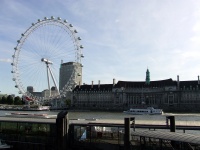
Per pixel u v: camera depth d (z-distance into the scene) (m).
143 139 38.69
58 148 42.09
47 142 45.03
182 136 32.31
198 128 39.81
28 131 47.12
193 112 185.38
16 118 52.06
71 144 43.72
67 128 43.19
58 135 42.34
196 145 32.97
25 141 46.44
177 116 130.88
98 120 50.16
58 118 42.75
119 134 43.19
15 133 47.91
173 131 39.00
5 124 48.91
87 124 43.25
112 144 41.28
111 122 45.81
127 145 37.28
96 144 42.31
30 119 50.16
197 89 199.62
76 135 44.59
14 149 46.50
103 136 44.25
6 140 47.28
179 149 34.38
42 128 46.19
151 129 42.97
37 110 173.12
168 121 44.47
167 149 36.44
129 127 37.72
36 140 45.75
